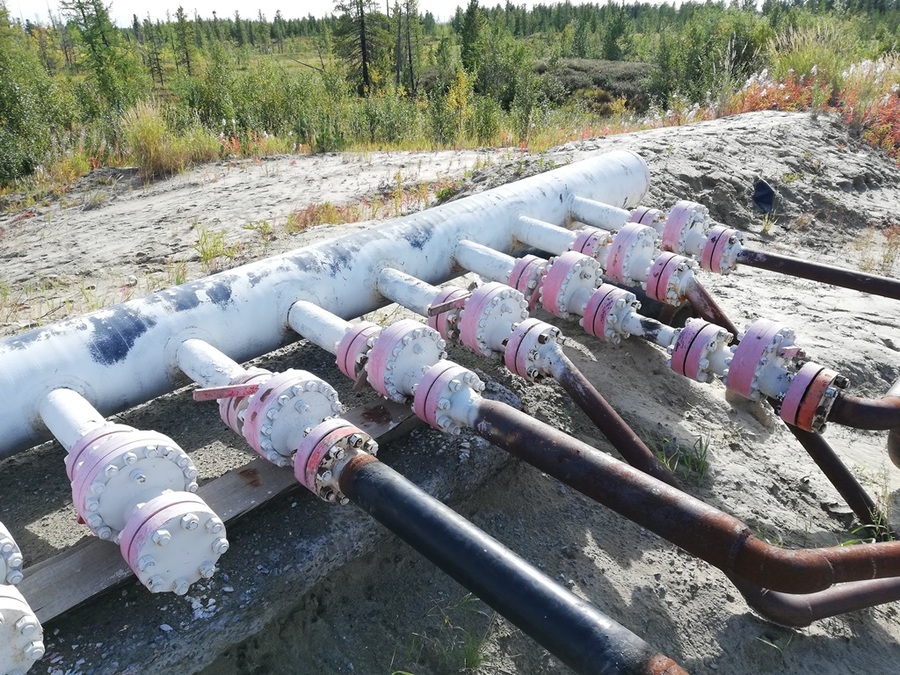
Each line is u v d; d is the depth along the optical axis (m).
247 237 7.02
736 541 2.09
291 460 2.65
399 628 2.66
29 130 14.42
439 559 2.05
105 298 5.56
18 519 2.93
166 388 3.32
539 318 4.74
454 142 14.67
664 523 2.18
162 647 2.29
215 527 2.19
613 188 5.57
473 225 4.52
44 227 8.70
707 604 2.84
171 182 10.83
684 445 3.68
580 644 1.69
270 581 2.52
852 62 12.58
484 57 37.22
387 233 4.16
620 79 42.62
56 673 2.20
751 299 5.46
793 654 2.74
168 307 3.31
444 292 3.53
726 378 3.16
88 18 27.58
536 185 5.05
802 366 3.00
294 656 2.55
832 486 3.66
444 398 2.77
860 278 4.13
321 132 13.88
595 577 2.88
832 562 2.26
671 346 3.38
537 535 3.05
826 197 7.91
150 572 2.10
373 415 3.16
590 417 3.26
